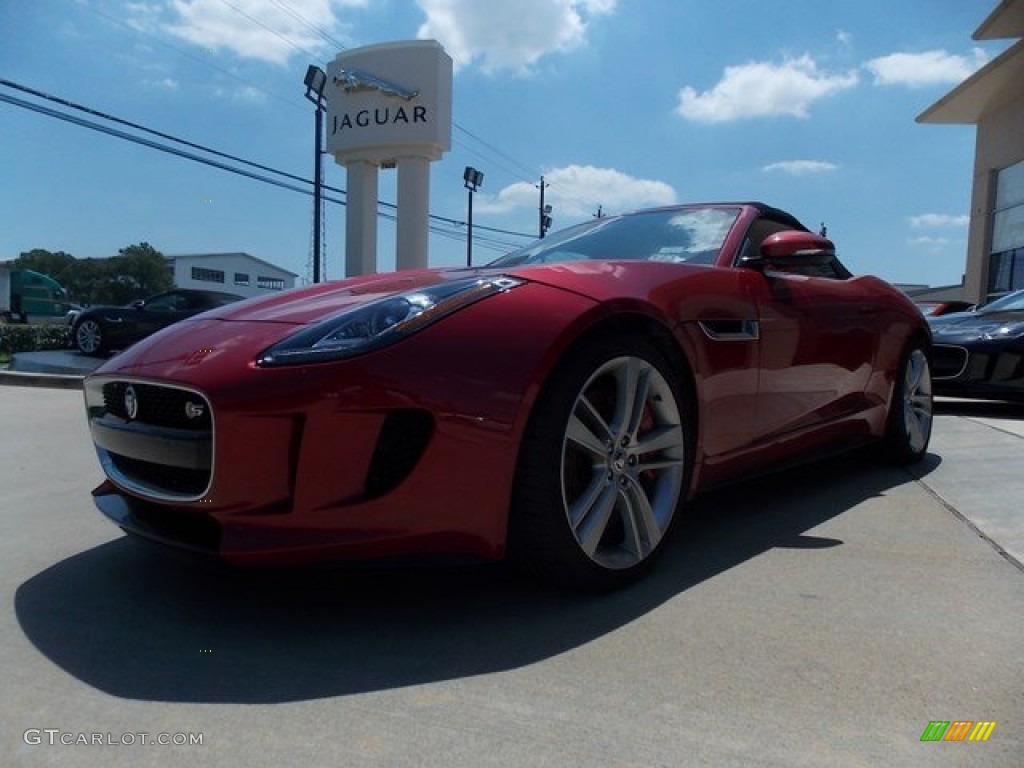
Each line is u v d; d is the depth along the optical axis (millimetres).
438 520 2113
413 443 2098
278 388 2037
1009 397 5926
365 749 1634
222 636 2186
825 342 3406
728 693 1844
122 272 72188
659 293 2621
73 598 2463
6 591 2527
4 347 15883
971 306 10633
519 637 2160
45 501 3711
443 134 16719
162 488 2248
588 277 2506
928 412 4422
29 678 1949
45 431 5891
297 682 1921
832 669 1953
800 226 3834
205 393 2070
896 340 4039
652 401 2596
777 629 2186
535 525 2229
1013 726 1697
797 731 1684
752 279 3080
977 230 18891
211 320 2523
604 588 2422
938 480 3906
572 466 2379
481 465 2133
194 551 2141
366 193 17281
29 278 39500
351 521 2061
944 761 1575
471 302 2248
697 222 3486
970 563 2693
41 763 1594
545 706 1798
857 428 3828
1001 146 17828
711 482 2902
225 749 1637
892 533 3047
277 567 2076
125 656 2066
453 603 2400
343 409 2031
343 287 2766
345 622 2275
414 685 1900
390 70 16500
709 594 2443
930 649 2055
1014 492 3592
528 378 2182
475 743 1651
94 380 2525
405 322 2150
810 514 3340
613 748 1630
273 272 76250
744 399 2938
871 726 1701
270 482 2055
